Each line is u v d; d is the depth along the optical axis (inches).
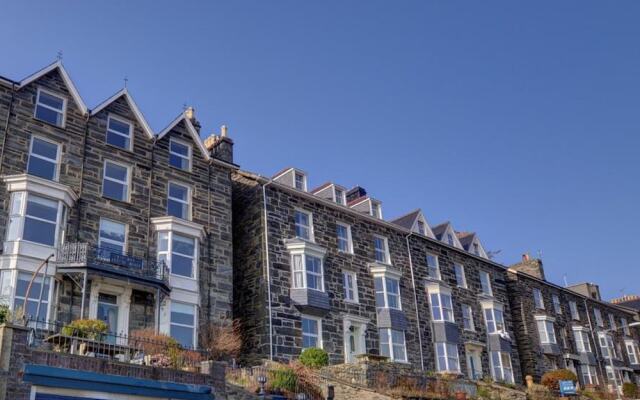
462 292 1600.6
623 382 2103.8
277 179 1376.7
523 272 1918.1
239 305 1204.5
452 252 1641.2
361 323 1300.4
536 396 1341.0
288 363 1074.7
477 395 1146.0
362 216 1422.2
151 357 733.3
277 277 1195.3
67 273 913.5
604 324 2223.2
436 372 1325.0
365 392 930.1
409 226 1585.9
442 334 1448.1
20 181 919.7
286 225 1264.8
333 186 1441.9
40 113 1011.3
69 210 973.8
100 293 962.1
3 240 888.3
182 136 1189.7
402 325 1368.1
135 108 1137.4
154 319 1002.1
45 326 870.4
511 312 1820.9
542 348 1812.3
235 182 1327.5
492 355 1593.3
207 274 1103.0
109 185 1050.1
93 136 1058.1
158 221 1070.4
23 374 569.0
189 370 714.2
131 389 641.6
